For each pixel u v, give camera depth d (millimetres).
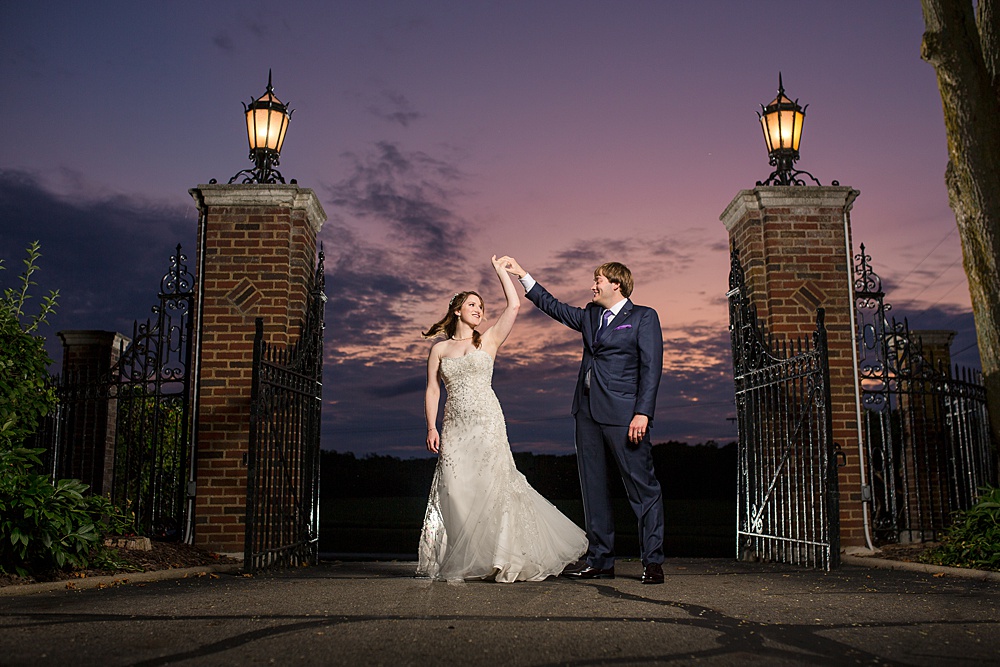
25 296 5500
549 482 24500
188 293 7258
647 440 4660
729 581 4590
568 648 2432
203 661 2227
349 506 26109
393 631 2674
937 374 7500
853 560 6344
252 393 5449
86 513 4941
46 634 2592
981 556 5258
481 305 5047
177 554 6117
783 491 6777
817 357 6078
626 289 4934
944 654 2406
